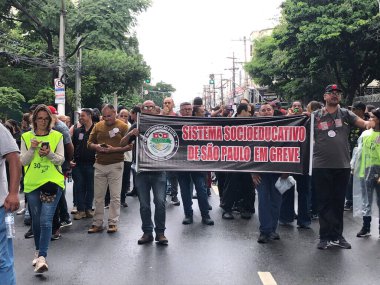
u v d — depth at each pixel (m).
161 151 7.27
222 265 6.08
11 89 24.53
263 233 7.19
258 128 7.26
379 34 21.34
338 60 23.48
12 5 27.72
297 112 9.48
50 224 5.94
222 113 13.09
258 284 5.37
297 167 7.17
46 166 5.97
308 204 8.15
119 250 6.81
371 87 28.28
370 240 7.37
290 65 25.38
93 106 34.72
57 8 26.56
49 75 29.45
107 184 7.98
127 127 7.94
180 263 6.17
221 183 10.54
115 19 25.64
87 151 9.01
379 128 7.46
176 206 10.30
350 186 9.79
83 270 5.92
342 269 5.90
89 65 29.45
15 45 26.17
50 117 6.11
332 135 6.77
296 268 5.94
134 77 31.33
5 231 4.26
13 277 4.34
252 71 33.03
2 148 4.28
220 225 8.39
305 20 22.94
